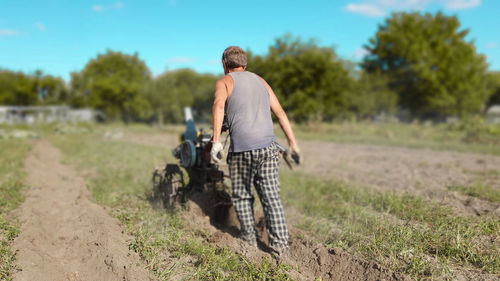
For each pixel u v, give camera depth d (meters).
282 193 5.87
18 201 5.44
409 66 41.12
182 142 4.79
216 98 3.19
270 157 3.25
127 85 41.81
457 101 38.88
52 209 5.12
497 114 38.22
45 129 28.09
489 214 4.57
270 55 29.61
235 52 3.41
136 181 6.80
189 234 3.87
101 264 3.25
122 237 3.80
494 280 2.90
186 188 4.82
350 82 31.27
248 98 3.22
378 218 4.34
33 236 4.03
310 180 7.01
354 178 7.54
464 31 42.91
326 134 21.14
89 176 7.81
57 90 50.00
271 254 3.34
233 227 4.28
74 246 3.81
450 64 38.97
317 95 29.66
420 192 6.05
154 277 2.93
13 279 3.01
